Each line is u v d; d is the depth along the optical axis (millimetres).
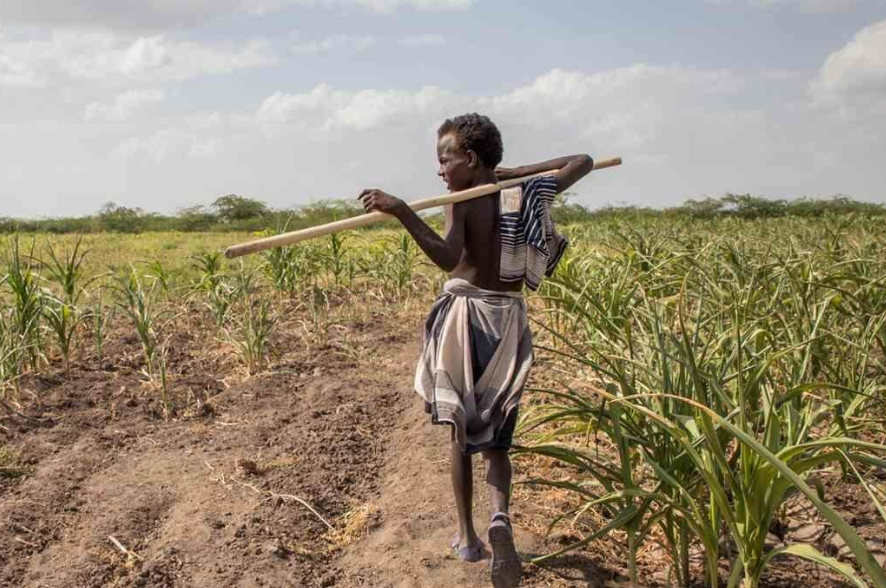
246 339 6551
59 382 5977
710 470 3084
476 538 3604
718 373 3959
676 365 4062
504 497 3248
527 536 3748
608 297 5836
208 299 8375
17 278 6059
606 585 3406
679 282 6043
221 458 4754
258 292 9750
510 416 3285
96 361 6547
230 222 34031
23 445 4852
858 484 4285
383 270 9922
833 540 3768
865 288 5352
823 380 5125
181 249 18297
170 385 6000
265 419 5355
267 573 3564
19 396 5602
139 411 5496
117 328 7742
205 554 3703
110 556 3719
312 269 10133
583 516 3961
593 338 5359
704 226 17672
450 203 3309
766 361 3533
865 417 4438
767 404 3219
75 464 4594
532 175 3709
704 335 4746
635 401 3576
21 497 4199
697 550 3699
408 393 5898
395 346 7336
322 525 4027
